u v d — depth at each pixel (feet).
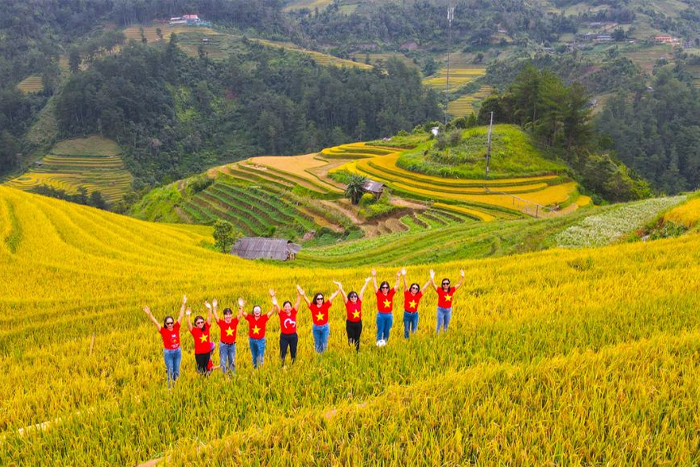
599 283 61.72
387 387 33.94
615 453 25.22
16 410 38.45
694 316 44.52
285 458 26.48
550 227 127.03
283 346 40.40
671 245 80.89
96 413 34.83
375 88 569.64
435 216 200.54
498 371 33.76
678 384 31.53
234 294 76.84
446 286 44.39
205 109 572.92
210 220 285.64
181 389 37.32
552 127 285.64
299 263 146.92
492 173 248.73
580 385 31.73
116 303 75.82
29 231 123.24
